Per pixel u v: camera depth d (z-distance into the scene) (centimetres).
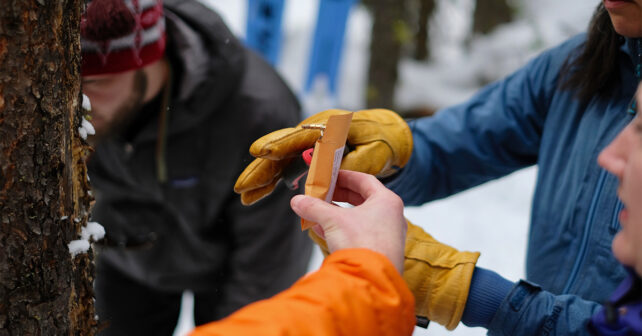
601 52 103
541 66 121
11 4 74
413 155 124
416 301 104
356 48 657
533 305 98
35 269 83
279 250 159
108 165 158
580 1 561
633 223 66
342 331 68
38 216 82
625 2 92
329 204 79
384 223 76
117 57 121
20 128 78
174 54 141
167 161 151
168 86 142
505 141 127
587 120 107
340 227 76
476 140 128
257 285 163
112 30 118
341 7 538
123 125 141
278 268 162
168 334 190
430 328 243
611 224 98
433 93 609
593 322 84
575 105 111
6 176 79
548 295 99
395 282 72
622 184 69
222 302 169
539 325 96
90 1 116
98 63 120
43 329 84
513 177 438
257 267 161
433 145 130
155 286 172
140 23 122
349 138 103
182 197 156
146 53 125
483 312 101
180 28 140
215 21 145
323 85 573
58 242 84
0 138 77
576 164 107
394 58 570
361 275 71
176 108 144
